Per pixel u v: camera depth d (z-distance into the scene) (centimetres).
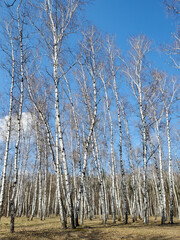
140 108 1820
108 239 953
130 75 1864
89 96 1745
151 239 945
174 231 1167
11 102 1287
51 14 1349
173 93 1905
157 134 2006
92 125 1435
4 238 939
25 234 1024
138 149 3012
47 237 959
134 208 2255
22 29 1345
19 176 3086
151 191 4900
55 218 2536
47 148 2505
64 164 1284
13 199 1130
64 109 1956
